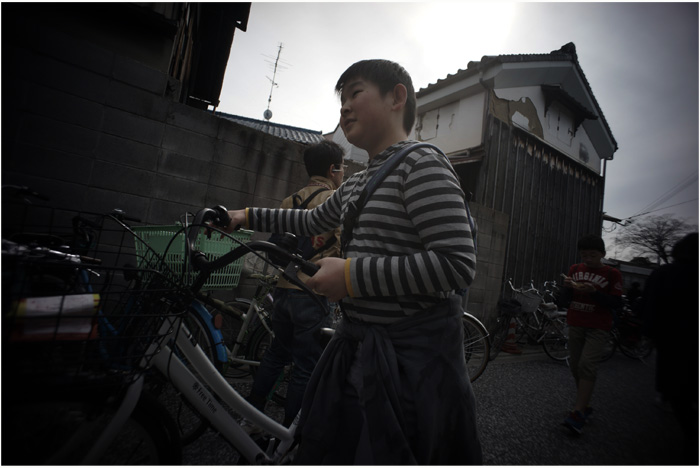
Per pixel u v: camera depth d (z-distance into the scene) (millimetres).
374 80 921
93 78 2314
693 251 1190
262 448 1297
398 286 700
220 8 4836
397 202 802
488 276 5195
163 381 1447
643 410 2541
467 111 7035
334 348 905
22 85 2078
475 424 771
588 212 8289
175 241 1566
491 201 6250
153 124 2559
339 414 827
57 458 807
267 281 2334
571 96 7934
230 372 2406
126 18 2447
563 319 4758
